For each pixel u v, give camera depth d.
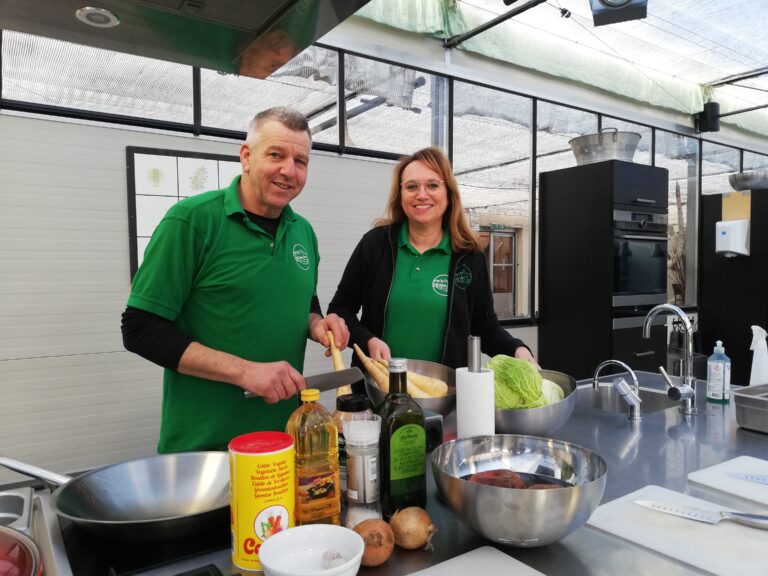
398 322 1.75
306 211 3.41
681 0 3.82
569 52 4.64
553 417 1.13
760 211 4.14
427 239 1.79
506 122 4.39
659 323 4.26
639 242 4.08
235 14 1.04
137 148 2.84
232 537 0.69
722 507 0.88
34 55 2.58
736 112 5.82
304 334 1.45
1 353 2.55
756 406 1.33
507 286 4.48
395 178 1.81
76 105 2.70
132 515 0.82
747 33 4.39
